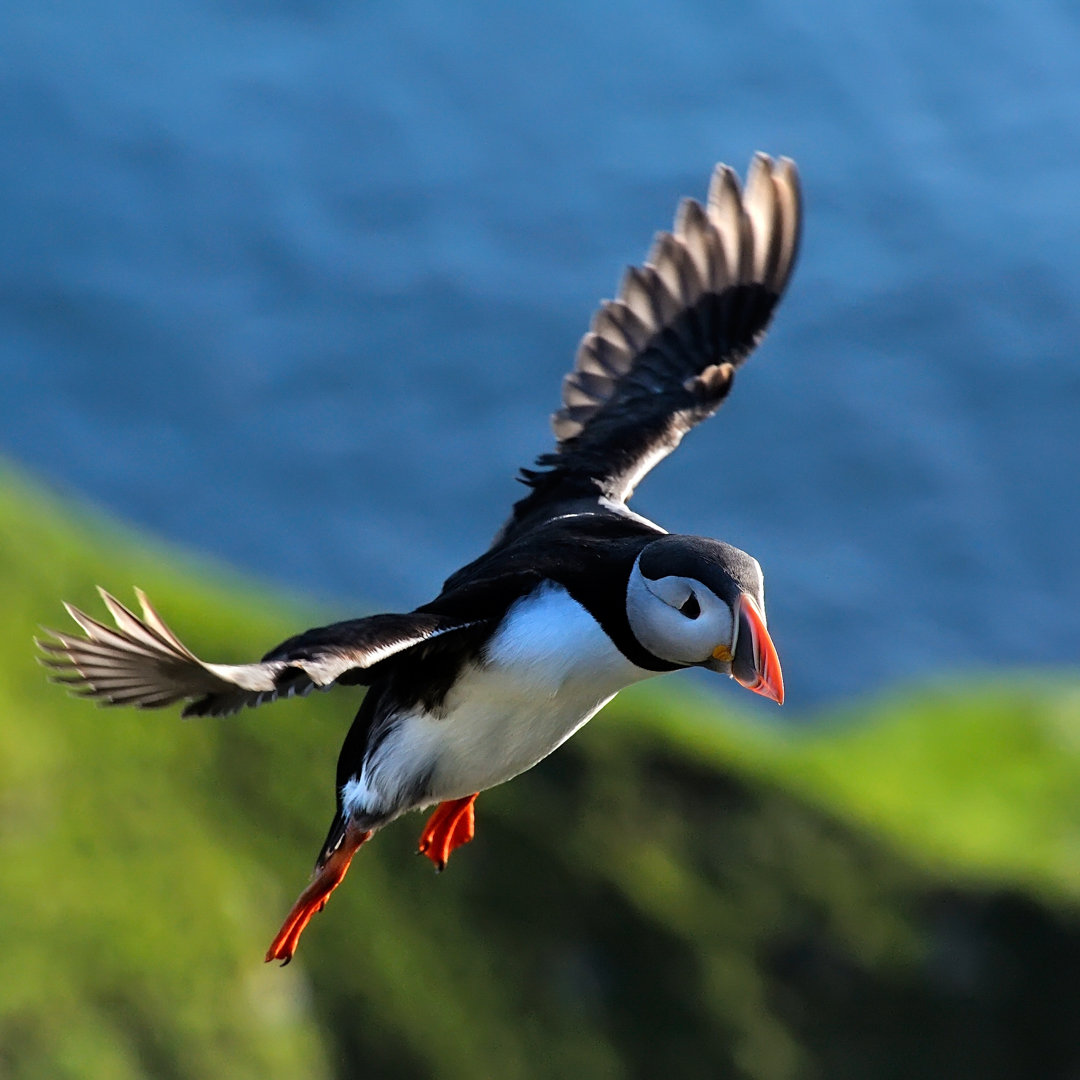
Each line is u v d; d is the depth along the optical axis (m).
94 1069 9.47
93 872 10.06
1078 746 14.37
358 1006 10.31
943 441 25.80
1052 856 12.62
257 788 10.81
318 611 12.23
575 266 28.19
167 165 28.98
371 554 23.14
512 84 31.72
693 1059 10.86
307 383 25.50
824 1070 11.08
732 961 11.23
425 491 24.08
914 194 30.16
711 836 11.66
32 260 26.83
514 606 5.68
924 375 26.89
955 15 34.03
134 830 10.30
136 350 25.62
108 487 23.58
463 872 10.96
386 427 24.97
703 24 33.34
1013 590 23.80
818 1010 11.27
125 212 28.03
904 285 28.30
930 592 23.52
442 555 23.27
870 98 32.16
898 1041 11.28
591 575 5.68
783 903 11.54
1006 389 26.78
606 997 10.91
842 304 27.94
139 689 4.76
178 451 24.23
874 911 11.64
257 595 12.24
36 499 12.10
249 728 10.96
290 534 23.27
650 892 11.26
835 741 14.75
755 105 31.95
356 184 29.28
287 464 24.20
